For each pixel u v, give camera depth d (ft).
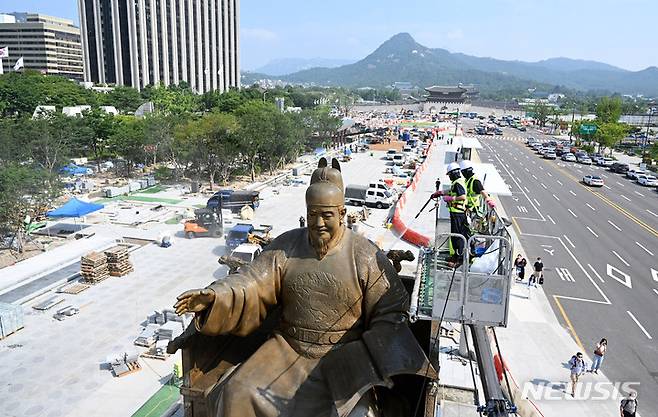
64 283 103.09
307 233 21.08
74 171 207.21
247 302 19.53
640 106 627.87
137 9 512.63
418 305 24.90
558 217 163.94
